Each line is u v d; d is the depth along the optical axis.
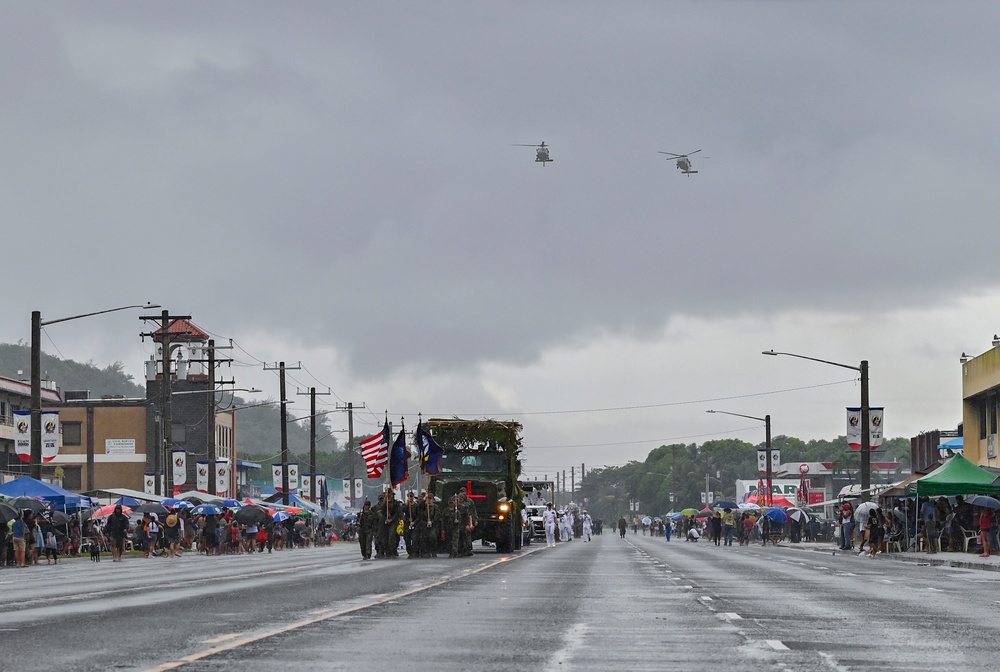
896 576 33.25
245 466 139.62
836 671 11.89
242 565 41.53
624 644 14.26
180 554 61.69
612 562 42.88
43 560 52.03
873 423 70.38
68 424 119.50
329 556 54.94
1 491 54.66
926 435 98.81
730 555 54.56
